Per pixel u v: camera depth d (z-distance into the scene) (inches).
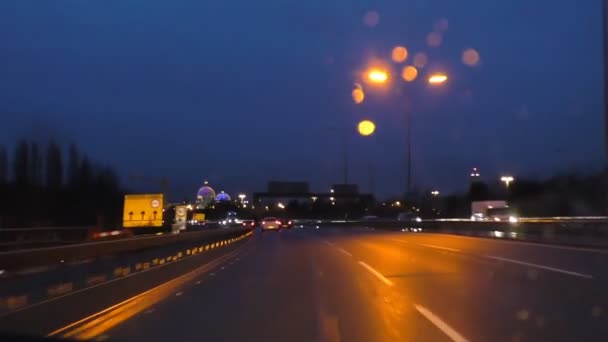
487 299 551.8
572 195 3206.2
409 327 425.4
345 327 428.8
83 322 452.8
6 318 346.6
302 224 4992.6
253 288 660.7
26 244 1552.7
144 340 389.7
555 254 1051.9
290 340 388.8
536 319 450.3
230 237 1542.8
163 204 2036.2
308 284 690.8
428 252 1175.0
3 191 2839.6
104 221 2888.8
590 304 517.3
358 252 1238.3
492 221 1784.0
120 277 563.5
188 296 598.9
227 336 402.3
